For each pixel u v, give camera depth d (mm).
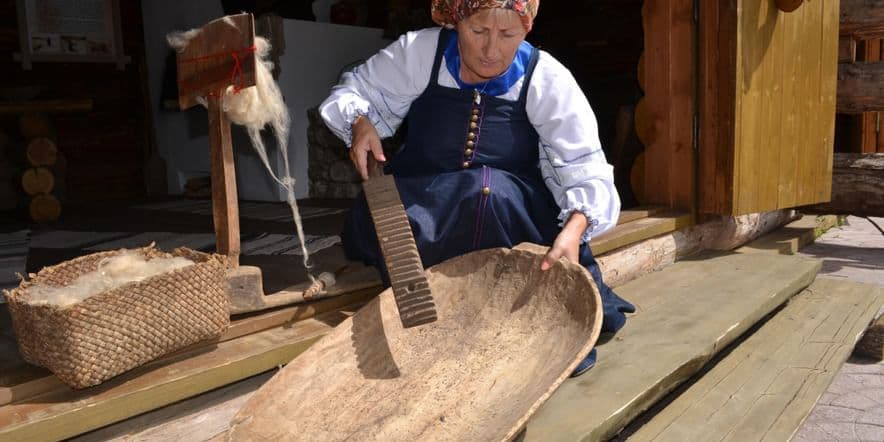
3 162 5840
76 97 7227
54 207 5477
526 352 1924
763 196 4324
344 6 7316
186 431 1890
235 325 2084
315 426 1756
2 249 4148
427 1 7844
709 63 4047
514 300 2078
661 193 4309
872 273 4742
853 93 5684
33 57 6848
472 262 2205
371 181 2076
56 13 6953
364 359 1966
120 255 2023
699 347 2537
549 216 2303
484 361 1938
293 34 6375
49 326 1593
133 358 1693
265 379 2088
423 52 2199
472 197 2170
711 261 3953
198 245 4105
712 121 4086
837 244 5691
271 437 1702
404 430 1739
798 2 4047
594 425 1953
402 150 2404
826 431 2518
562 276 1996
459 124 2203
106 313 1628
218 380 1854
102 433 1729
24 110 5320
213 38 2049
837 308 3475
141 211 5957
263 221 4887
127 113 7598
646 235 3664
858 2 5574
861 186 5516
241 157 6609
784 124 4410
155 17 7426
